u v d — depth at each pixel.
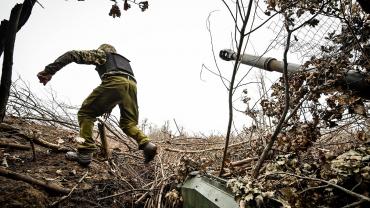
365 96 2.89
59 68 3.35
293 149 2.79
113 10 2.02
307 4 2.78
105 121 4.61
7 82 1.90
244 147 4.38
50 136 4.61
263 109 3.37
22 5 1.78
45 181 3.04
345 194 1.90
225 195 2.24
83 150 3.62
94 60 3.63
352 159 2.00
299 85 3.05
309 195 1.94
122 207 3.29
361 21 2.84
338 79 2.81
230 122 2.92
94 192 3.27
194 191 2.68
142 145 3.65
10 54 1.83
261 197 1.92
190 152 4.45
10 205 2.49
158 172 3.99
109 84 3.63
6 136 3.92
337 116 2.79
